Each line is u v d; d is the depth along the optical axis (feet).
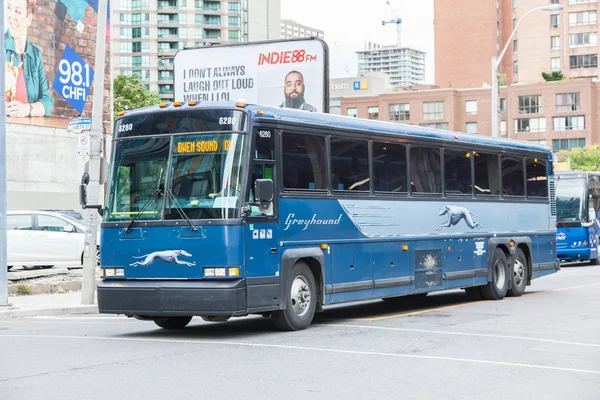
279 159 46.06
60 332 48.16
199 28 575.38
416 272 57.31
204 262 43.45
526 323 50.21
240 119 44.14
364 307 62.59
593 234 116.98
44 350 39.55
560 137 391.65
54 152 196.75
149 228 44.83
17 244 86.99
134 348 40.14
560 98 392.06
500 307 60.49
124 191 45.98
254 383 30.86
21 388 29.78
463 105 407.44
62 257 88.43
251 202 44.14
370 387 30.32
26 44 189.98
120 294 45.03
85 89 207.10
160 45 575.38
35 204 191.21
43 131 194.08
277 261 45.60
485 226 65.62
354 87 468.75
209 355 37.68
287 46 96.94
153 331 48.37
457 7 460.96
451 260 61.21
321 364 35.19
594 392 29.89
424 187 58.65
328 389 29.84
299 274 47.19
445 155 61.21
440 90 405.59
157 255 44.50
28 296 73.26
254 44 98.73
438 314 55.83
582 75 428.56
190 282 43.68
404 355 37.73
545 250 73.77
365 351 38.86
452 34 462.19
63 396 28.37
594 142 388.57
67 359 36.60
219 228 43.29
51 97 196.85
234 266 43.19
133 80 332.60
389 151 55.36
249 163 44.04
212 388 29.86
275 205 45.62
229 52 100.01
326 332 46.14
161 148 45.34
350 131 51.78
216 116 44.42
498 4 457.68
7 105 185.06
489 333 45.55
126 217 45.55
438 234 59.82
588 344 41.47
